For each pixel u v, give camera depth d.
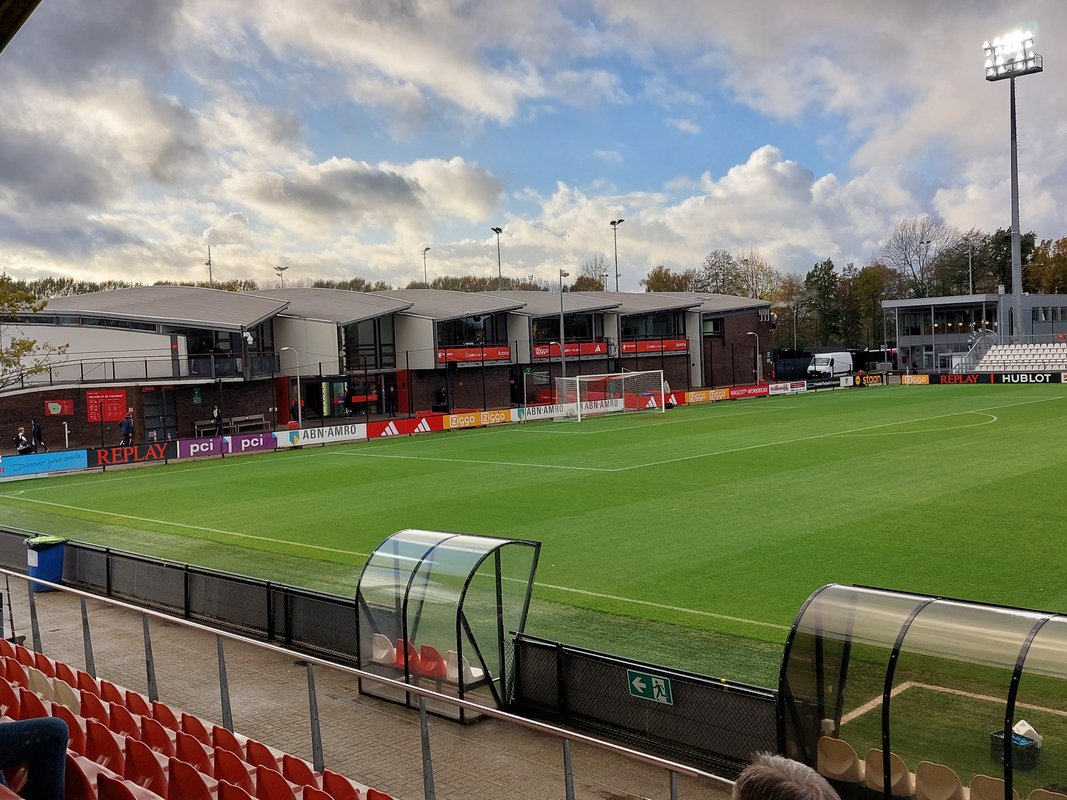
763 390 74.50
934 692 8.01
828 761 8.63
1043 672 7.47
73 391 48.38
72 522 27.73
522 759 10.26
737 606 16.36
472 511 26.67
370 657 12.38
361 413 66.00
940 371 89.19
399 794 9.41
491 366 71.75
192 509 29.22
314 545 23.05
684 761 10.16
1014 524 22.05
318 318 61.62
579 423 55.66
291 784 8.10
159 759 8.52
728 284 145.25
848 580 17.78
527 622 15.91
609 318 81.00
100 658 14.09
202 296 62.19
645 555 20.41
